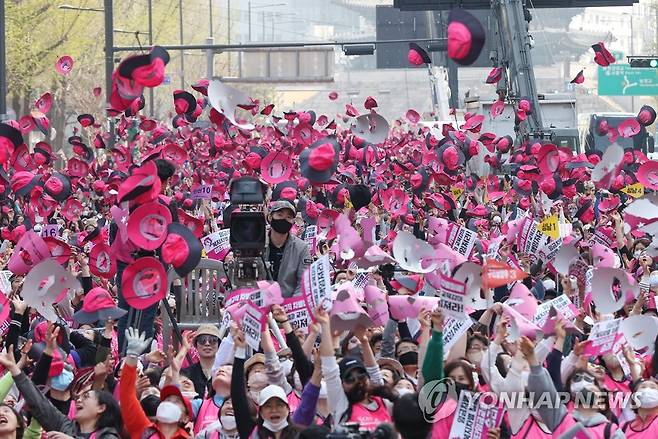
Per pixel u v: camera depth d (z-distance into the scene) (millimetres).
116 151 38938
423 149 46875
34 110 29719
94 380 16828
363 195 28797
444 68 101125
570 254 22500
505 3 55312
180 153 33594
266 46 66750
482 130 59625
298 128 37938
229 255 22250
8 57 94875
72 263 25422
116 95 14977
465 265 16172
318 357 14789
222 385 16625
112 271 20562
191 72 156250
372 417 14727
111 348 18172
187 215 21734
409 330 18641
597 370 16906
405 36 122438
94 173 42344
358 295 18000
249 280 17969
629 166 38188
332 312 15766
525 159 40500
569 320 17125
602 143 74188
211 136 42688
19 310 19281
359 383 14727
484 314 18000
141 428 15359
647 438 15805
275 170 23422
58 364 16953
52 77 101125
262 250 17938
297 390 16781
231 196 18703
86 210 40000
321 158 18641
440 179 34188
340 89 186625
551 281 24359
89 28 110438
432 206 33969
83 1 103875
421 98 184000
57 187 29828
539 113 53625
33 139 101812
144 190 16375
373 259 18469
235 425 15734
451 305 14930
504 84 56062
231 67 166375
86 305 17250
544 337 16875
